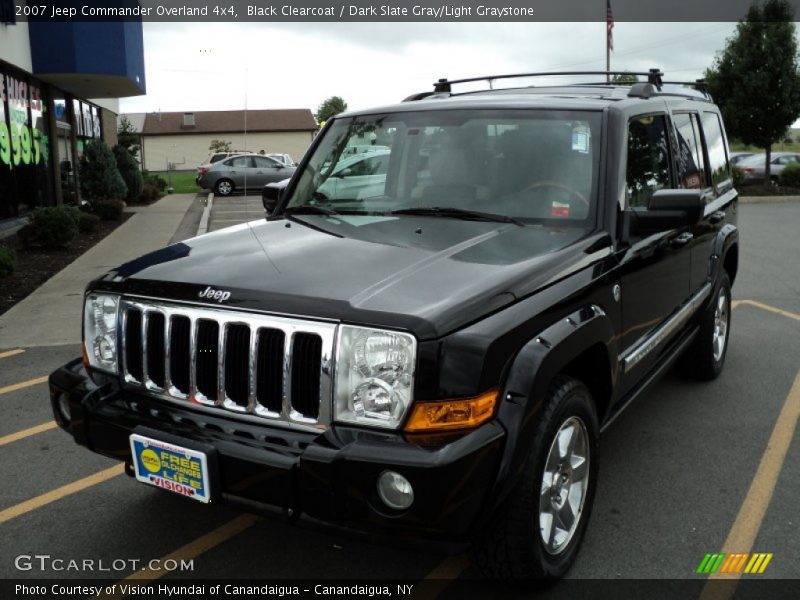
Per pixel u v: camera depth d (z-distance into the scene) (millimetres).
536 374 2477
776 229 15117
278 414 2557
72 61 15188
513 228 3221
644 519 3389
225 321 2629
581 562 3039
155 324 2855
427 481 2225
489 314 2469
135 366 2941
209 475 2510
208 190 29281
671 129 4211
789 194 24312
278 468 2387
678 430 4453
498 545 2598
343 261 2836
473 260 2811
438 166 3621
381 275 2670
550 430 2605
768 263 10648
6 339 6824
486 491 2348
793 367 5691
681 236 4102
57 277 9812
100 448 2885
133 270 3037
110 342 3014
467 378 2328
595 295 2973
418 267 2734
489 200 3420
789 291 8594
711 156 5055
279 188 4316
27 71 14781
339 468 2299
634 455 4102
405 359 2332
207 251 3143
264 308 2547
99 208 17312
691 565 3016
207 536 3312
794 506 3506
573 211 3277
